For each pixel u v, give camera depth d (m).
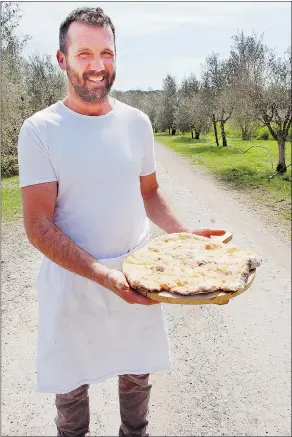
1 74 13.11
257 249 7.47
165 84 46.03
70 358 2.31
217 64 28.44
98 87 2.07
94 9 2.08
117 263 2.27
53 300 2.27
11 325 4.85
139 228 2.41
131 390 2.62
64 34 2.07
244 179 14.55
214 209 10.31
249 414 3.56
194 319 5.07
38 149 2.07
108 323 2.33
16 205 9.91
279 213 9.97
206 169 16.94
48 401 3.66
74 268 2.06
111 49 2.07
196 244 2.38
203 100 28.56
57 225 2.23
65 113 2.13
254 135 27.97
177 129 46.12
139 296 1.99
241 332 4.79
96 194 2.17
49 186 2.11
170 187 13.02
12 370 4.06
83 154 2.11
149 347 2.45
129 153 2.22
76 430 2.57
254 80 16.06
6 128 13.13
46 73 18.27
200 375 4.05
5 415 3.48
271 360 4.29
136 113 2.31
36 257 6.86
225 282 2.00
